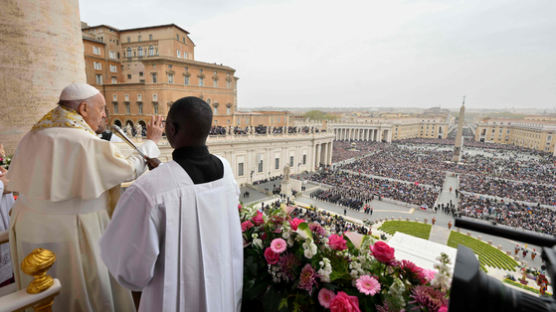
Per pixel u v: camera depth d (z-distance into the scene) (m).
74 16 6.05
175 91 41.78
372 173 51.25
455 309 1.16
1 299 1.94
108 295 2.70
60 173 2.35
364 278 2.48
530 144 75.44
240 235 2.50
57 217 2.42
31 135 2.44
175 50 46.41
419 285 2.37
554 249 1.21
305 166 53.66
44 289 2.07
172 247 1.89
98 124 2.85
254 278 2.95
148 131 3.16
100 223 2.64
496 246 19.34
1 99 5.17
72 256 2.48
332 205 33.09
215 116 47.75
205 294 2.01
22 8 5.11
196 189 1.97
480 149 90.94
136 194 1.83
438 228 24.50
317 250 2.88
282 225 3.06
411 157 72.56
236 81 68.50
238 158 41.34
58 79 5.74
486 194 37.06
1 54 5.02
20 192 2.44
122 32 46.97
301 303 2.61
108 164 2.48
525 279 14.54
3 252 3.59
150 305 2.00
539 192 37.62
